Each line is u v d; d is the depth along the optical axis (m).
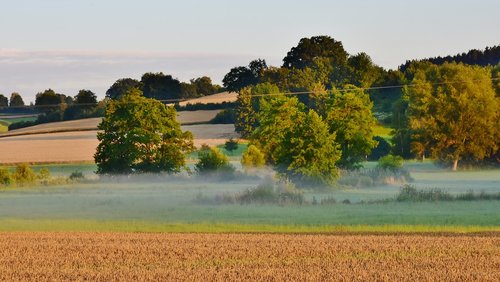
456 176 178.38
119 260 61.88
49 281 53.41
